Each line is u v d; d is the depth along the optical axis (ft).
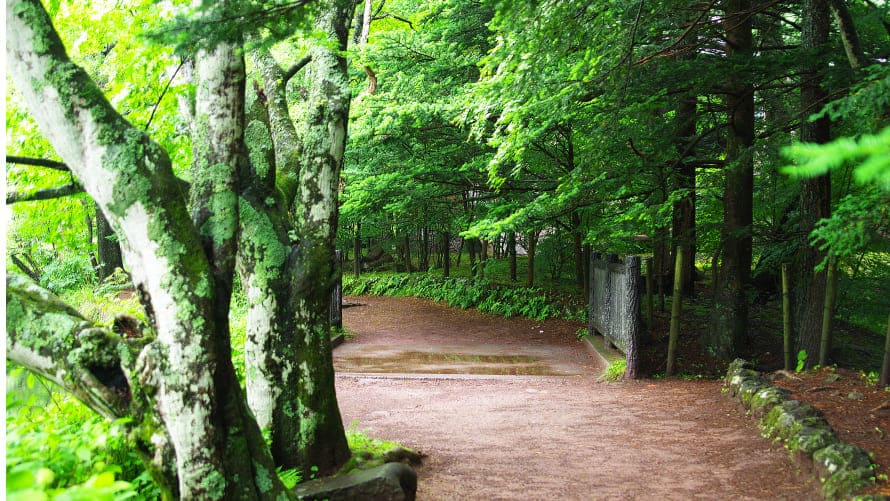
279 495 10.95
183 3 16.11
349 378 32.91
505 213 42.52
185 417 10.03
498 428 22.90
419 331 53.42
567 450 19.93
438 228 73.05
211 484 10.10
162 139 19.61
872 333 41.57
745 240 34.65
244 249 15.05
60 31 18.97
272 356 14.98
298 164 16.58
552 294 59.88
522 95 23.99
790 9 35.55
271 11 11.28
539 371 36.32
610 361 35.29
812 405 20.58
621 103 26.40
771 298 47.06
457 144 43.52
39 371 10.55
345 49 16.69
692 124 37.45
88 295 36.60
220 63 11.66
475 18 42.01
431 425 23.43
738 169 32.01
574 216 50.55
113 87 18.80
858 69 22.49
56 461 9.53
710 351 35.06
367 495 13.89
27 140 18.67
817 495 14.51
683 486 16.22
